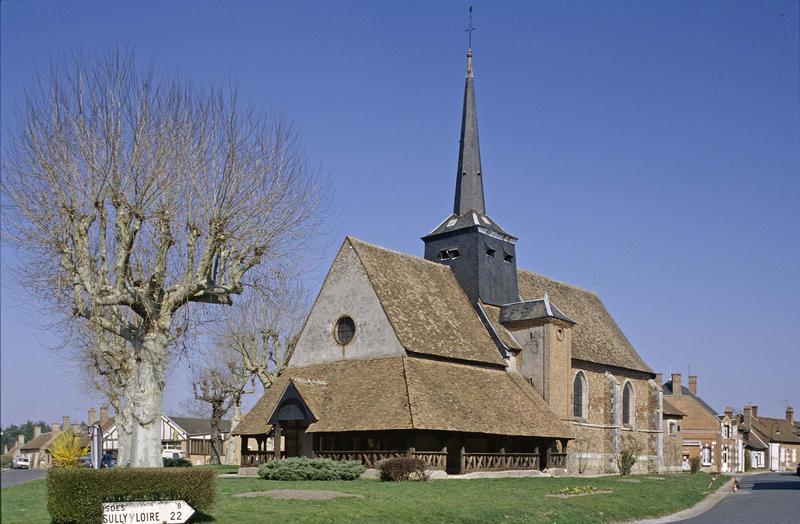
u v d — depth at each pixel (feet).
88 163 95.09
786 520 97.04
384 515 79.46
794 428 434.71
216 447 208.44
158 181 96.32
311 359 159.53
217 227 99.30
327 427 137.69
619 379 205.05
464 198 189.57
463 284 182.09
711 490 156.76
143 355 94.12
